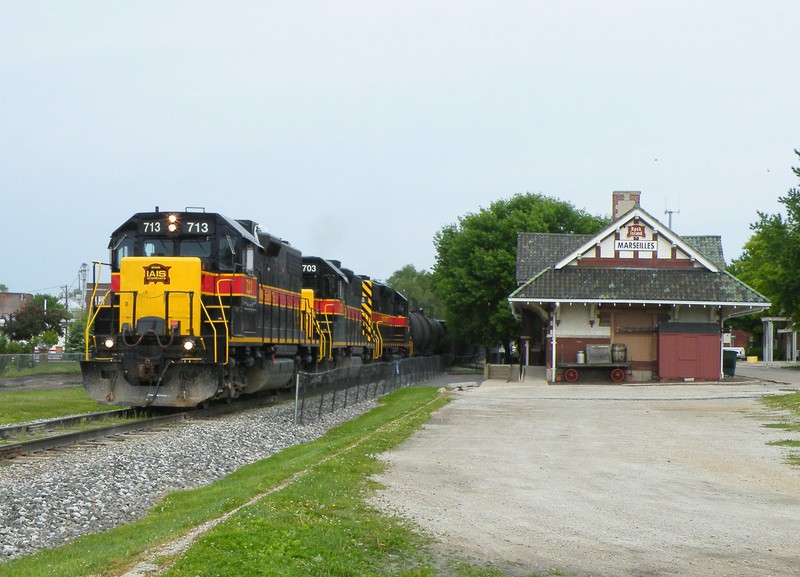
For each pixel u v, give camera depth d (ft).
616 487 43.06
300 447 64.85
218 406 87.20
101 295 82.84
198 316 77.97
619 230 137.39
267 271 92.99
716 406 92.53
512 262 197.98
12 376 144.66
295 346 106.22
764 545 31.68
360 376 107.65
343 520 33.94
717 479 45.70
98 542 33.83
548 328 139.23
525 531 33.37
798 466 50.31
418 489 41.75
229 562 26.94
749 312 140.97
